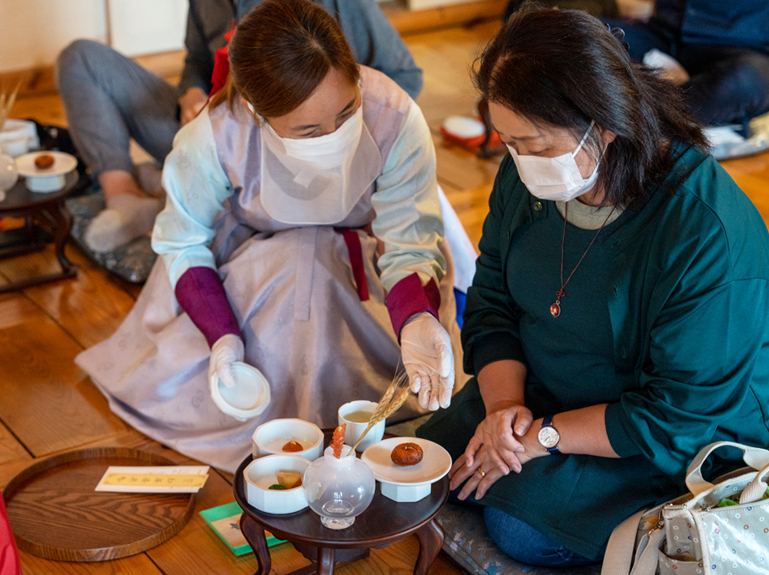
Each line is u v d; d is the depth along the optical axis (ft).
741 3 12.93
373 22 8.28
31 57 15.16
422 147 6.08
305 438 5.05
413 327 5.55
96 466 6.35
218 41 9.21
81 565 5.35
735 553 4.40
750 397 4.91
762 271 4.58
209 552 5.54
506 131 4.35
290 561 5.47
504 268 5.51
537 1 4.85
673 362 4.58
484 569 5.33
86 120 9.97
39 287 9.06
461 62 17.67
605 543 4.94
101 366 7.21
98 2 15.69
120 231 9.28
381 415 4.39
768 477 4.63
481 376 5.58
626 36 13.34
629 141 4.36
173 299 6.86
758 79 12.55
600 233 4.82
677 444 4.64
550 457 5.15
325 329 6.32
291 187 6.12
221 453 6.41
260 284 6.39
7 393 7.25
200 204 6.30
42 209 8.70
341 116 5.30
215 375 5.96
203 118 6.04
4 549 3.91
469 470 5.37
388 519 4.45
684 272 4.47
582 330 5.04
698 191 4.51
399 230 6.11
